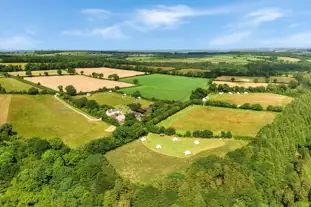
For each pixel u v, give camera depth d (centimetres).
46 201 5150
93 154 6662
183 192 5041
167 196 5003
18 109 10594
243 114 10894
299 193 5938
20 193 5247
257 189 5706
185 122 10050
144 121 9994
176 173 5875
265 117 10425
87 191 5303
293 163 7200
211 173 5541
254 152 6638
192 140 8288
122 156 7125
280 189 5894
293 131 8338
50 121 9731
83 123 9662
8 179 5725
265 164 6303
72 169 5866
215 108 11831
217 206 4928
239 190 5397
